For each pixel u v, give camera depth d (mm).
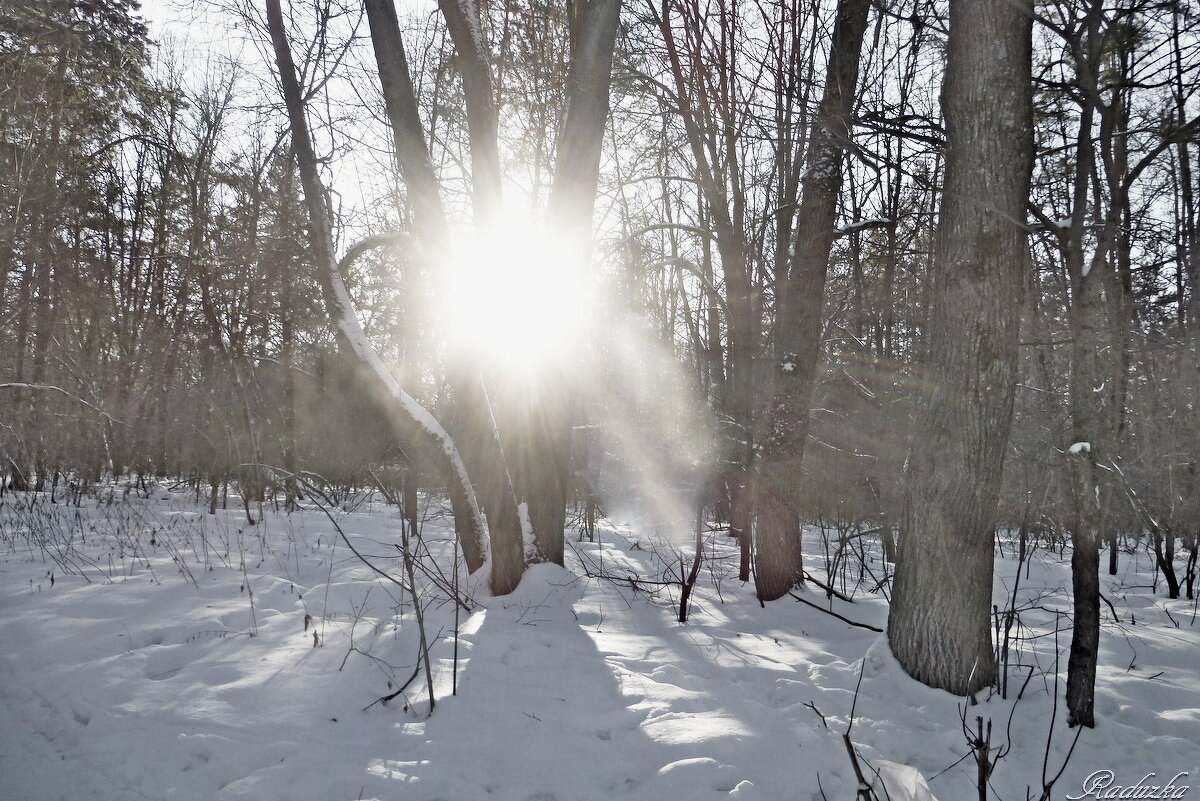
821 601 7488
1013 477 9109
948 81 4926
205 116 17906
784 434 7672
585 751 3947
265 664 4980
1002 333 4703
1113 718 4645
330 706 4445
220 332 15812
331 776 3600
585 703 4543
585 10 7684
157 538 9695
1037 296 6676
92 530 10141
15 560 8125
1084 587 4422
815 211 7754
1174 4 5012
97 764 3680
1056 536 11344
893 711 4559
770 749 3998
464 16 7309
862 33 7680
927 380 4988
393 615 6195
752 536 8695
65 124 17469
